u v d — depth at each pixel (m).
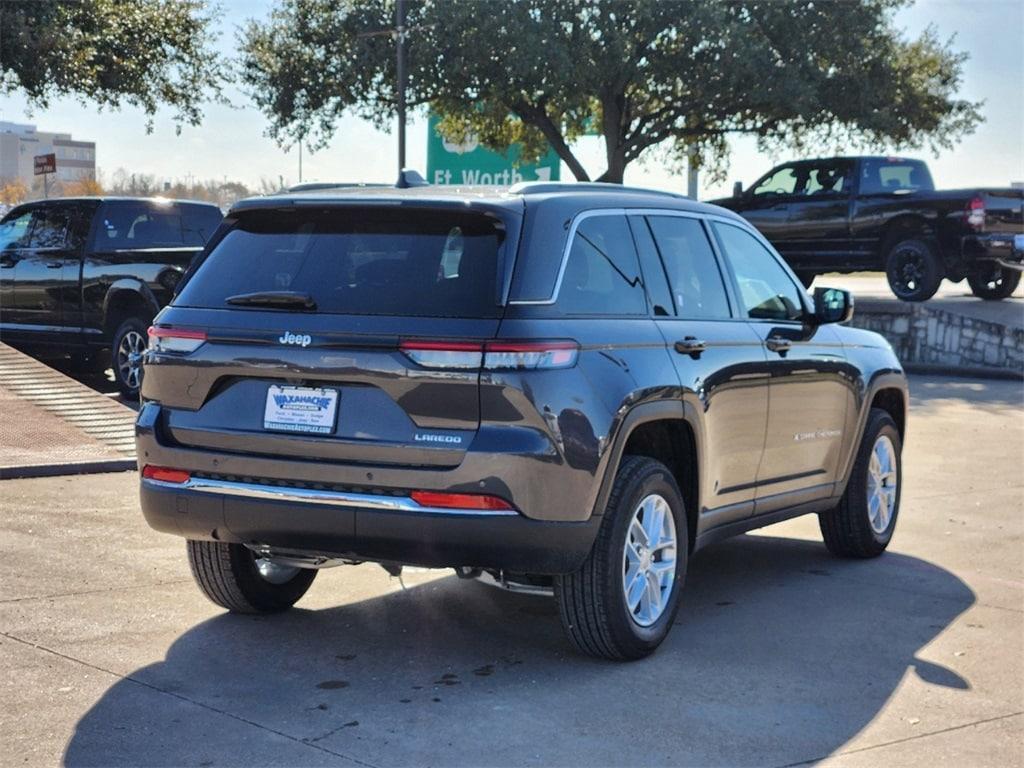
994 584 6.80
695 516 5.76
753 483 6.23
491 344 4.69
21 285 14.02
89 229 13.63
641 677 5.09
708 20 28.41
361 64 30.34
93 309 13.55
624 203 5.59
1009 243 20.09
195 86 27.84
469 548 4.73
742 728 4.54
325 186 5.83
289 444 4.91
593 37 29.08
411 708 4.64
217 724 4.43
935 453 11.53
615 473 5.04
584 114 31.44
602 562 5.04
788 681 5.08
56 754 4.12
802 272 22.56
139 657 5.14
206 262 5.31
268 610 5.88
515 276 4.82
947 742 4.45
